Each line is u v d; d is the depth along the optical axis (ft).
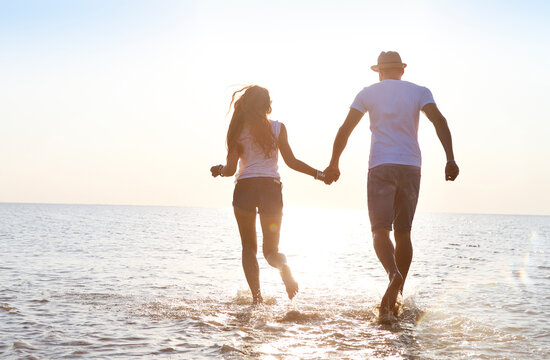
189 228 86.43
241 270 22.79
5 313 12.03
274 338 9.69
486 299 14.56
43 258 26.63
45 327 10.61
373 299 14.42
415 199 13.67
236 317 11.66
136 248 36.29
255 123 13.79
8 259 25.62
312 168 14.16
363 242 53.93
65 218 135.13
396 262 13.88
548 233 89.20
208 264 25.49
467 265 26.30
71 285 16.90
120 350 8.86
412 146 13.52
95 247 35.99
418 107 13.64
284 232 85.97
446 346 9.16
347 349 8.90
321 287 17.13
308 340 9.53
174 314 11.98
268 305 13.29
